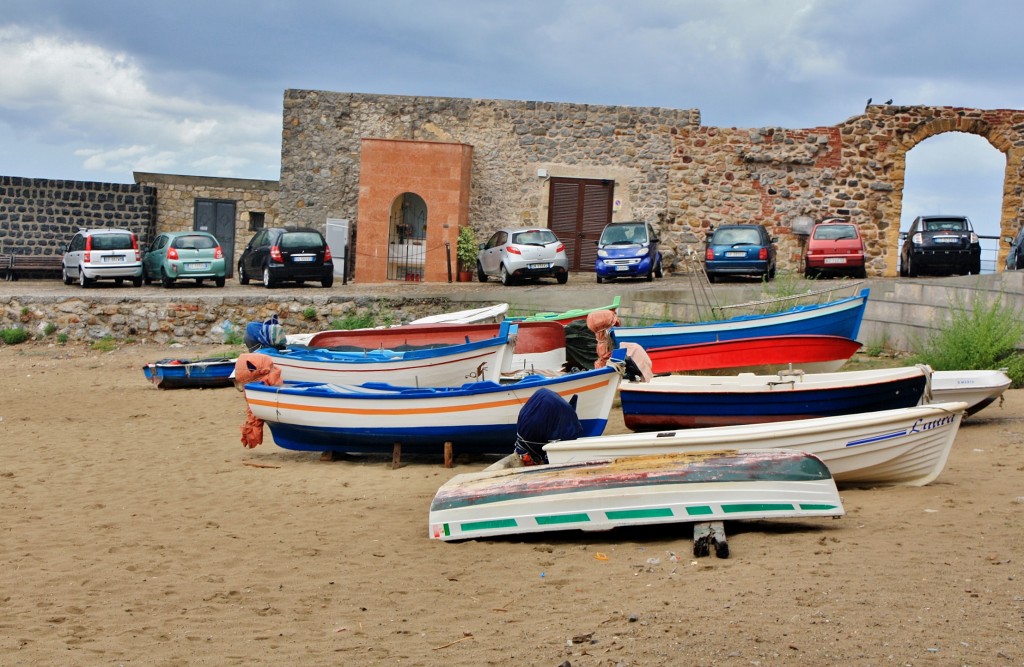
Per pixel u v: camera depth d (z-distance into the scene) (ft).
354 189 107.34
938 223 87.92
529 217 106.42
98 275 89.92
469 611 20.62
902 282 63.05
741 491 24.41
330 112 107.04
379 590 22.33
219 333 74.49
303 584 22.94
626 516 24.93
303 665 17.65
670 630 18.24
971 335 51.24
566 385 34.37
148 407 51.93
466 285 94.89
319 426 37.35
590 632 18.54
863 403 36.24
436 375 43.24
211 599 21.99
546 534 26.63
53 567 24.59
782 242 102.99
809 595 19.83
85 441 43.14
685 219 104.63
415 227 107.24
